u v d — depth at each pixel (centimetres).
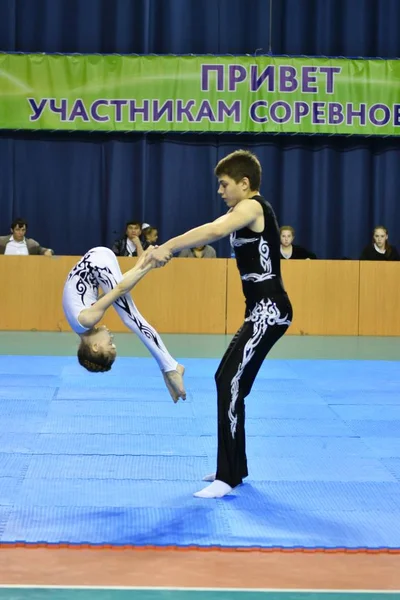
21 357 918
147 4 1332
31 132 1332
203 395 732
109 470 502
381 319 1152
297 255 1173
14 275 1130
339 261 1144
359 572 355
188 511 430
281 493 464
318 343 1077
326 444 573
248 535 395
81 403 691
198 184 1355
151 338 446
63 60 1238
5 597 322
